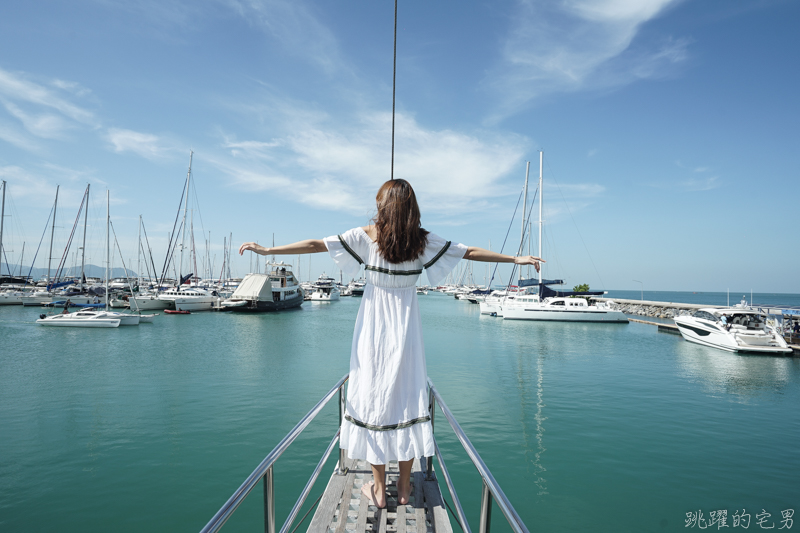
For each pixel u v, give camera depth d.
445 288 151.38
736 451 9.89
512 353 23.98
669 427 11.49
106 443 10.15
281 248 2.01
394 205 2.07
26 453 9.57
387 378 2.09
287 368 19.39
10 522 6.93
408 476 2.45
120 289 60.84
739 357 23.19
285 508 7.28
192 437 10.52
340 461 3.15
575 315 42.78
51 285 54.28
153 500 7.62
